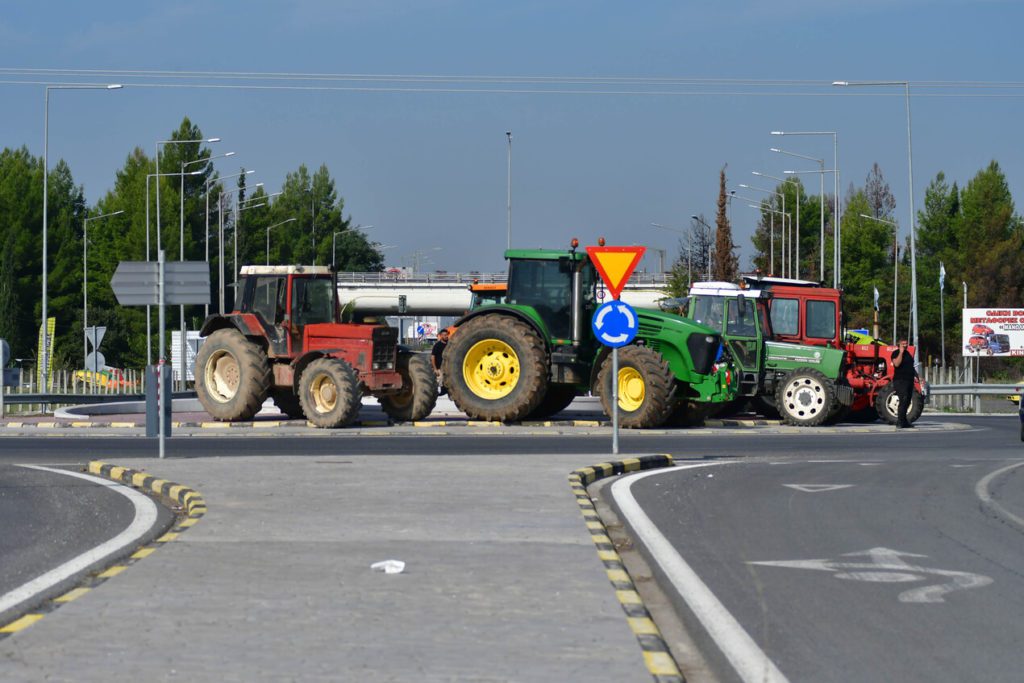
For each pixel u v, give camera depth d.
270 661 8.12
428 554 12.02
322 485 17.58
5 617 9.41
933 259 118.12
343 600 9.95
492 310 32.66
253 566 11.38
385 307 108.25
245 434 29.78
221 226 78.69
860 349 35.62
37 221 114.56
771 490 18.17
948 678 8.24
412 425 32.12
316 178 159.62
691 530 14.34
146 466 20.41
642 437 29.22
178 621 9.23
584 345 32.53
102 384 57.59
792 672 8.38
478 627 9.07
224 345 32.78
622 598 10.08
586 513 14.80
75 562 11.82
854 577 11.59
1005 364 91.06
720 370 32.12
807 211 136.12
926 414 44.62
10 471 21.02
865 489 18.36
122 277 22.77
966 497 17.50
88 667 7.98
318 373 31.22
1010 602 10.57
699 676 8.46
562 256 32.34
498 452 24.69
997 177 114.38
